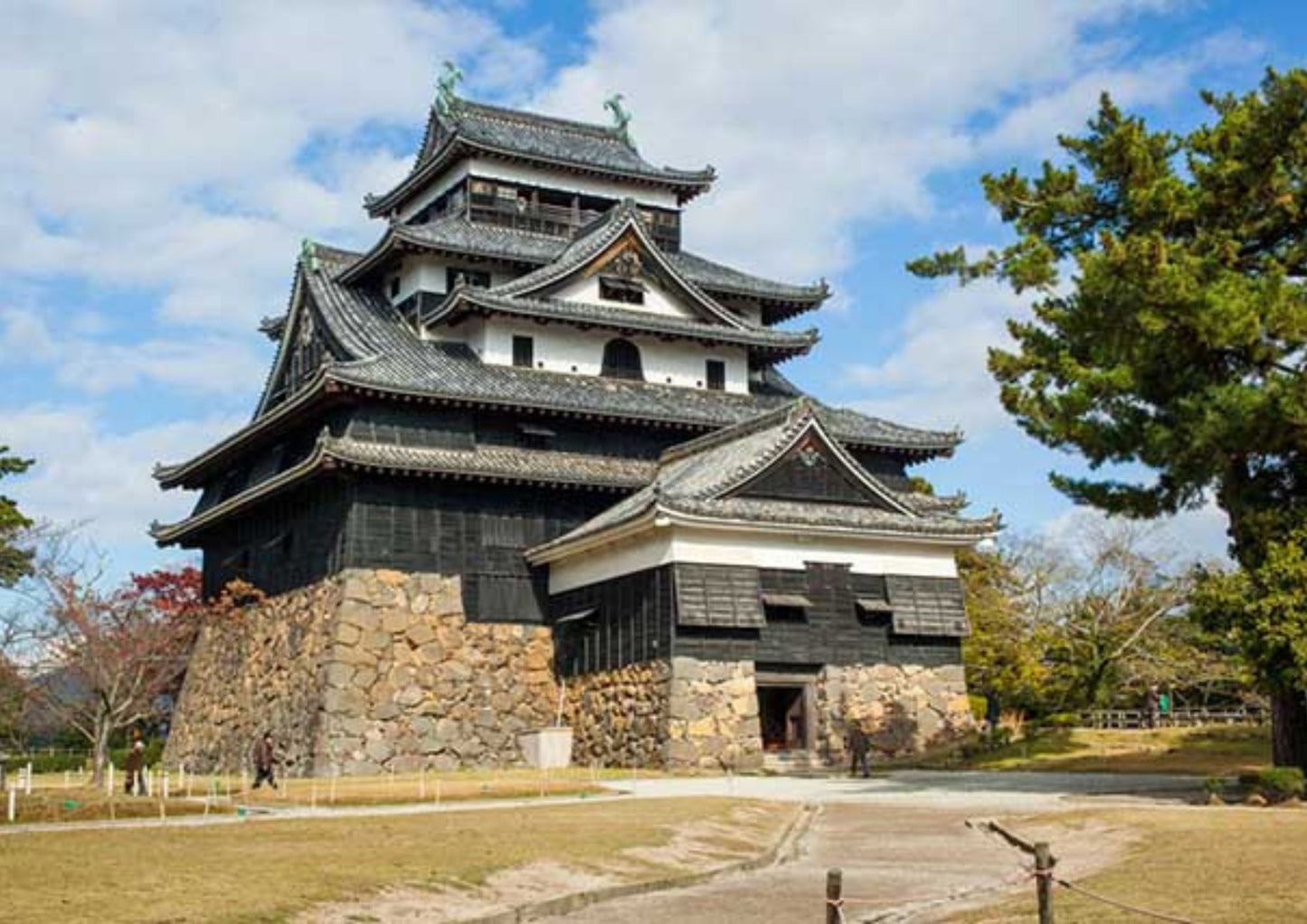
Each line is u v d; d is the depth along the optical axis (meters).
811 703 45.28
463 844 22.22
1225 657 63.34
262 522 55.78
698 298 57.94
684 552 43.84
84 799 33.00
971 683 61.09
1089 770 42.16
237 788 39.69
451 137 61.78
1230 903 15.59
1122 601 63.44
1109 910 15.70
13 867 17.78
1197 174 31.88
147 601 57.81
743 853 23.33
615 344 57.09
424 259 57.44
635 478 51.88
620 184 65.81
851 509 47.50
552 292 55.56
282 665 50.66
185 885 16.91
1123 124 32.06
